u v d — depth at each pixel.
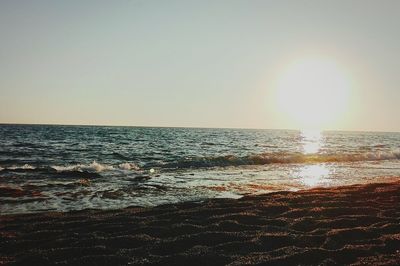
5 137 67.25
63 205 12.32
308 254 6.61
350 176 22.27
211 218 9.27
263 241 7.39
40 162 28.66
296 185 17.81
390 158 40.41
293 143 72.06
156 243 7.26
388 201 11.73
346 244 7.26
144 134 103.38
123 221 9.12
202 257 6.48
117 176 20.20
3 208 11.65
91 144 54.06
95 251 6.81
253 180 19.38
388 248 7.00
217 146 55.09
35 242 7.45
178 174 21.62
